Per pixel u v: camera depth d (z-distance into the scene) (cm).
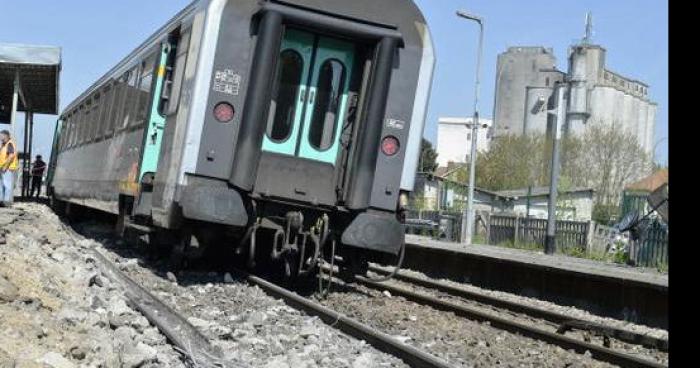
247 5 1094
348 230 1116
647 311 1372
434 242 3047
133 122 1471
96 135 1948
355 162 1117
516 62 10188
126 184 1434
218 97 1081
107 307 841
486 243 3572
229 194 1074
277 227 1126
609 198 6316
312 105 1130
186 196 1068
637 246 2477
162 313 855
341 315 909
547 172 6556
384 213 1135
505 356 857
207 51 1080
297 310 998
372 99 1115
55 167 2917
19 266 854
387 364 741
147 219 1282
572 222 3106
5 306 668
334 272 1380
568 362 850
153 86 1294
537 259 2264
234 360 700
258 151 1085
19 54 2820
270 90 1087
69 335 655
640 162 6475
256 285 1165
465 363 820
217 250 1320
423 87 1146
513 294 1741
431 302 1230
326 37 1128
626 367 852
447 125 11719
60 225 2052
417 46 1140
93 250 1502
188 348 684
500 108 10269
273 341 807
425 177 5022
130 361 623
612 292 1461
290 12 1080
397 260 1165
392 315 1072
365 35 1106
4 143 2533
